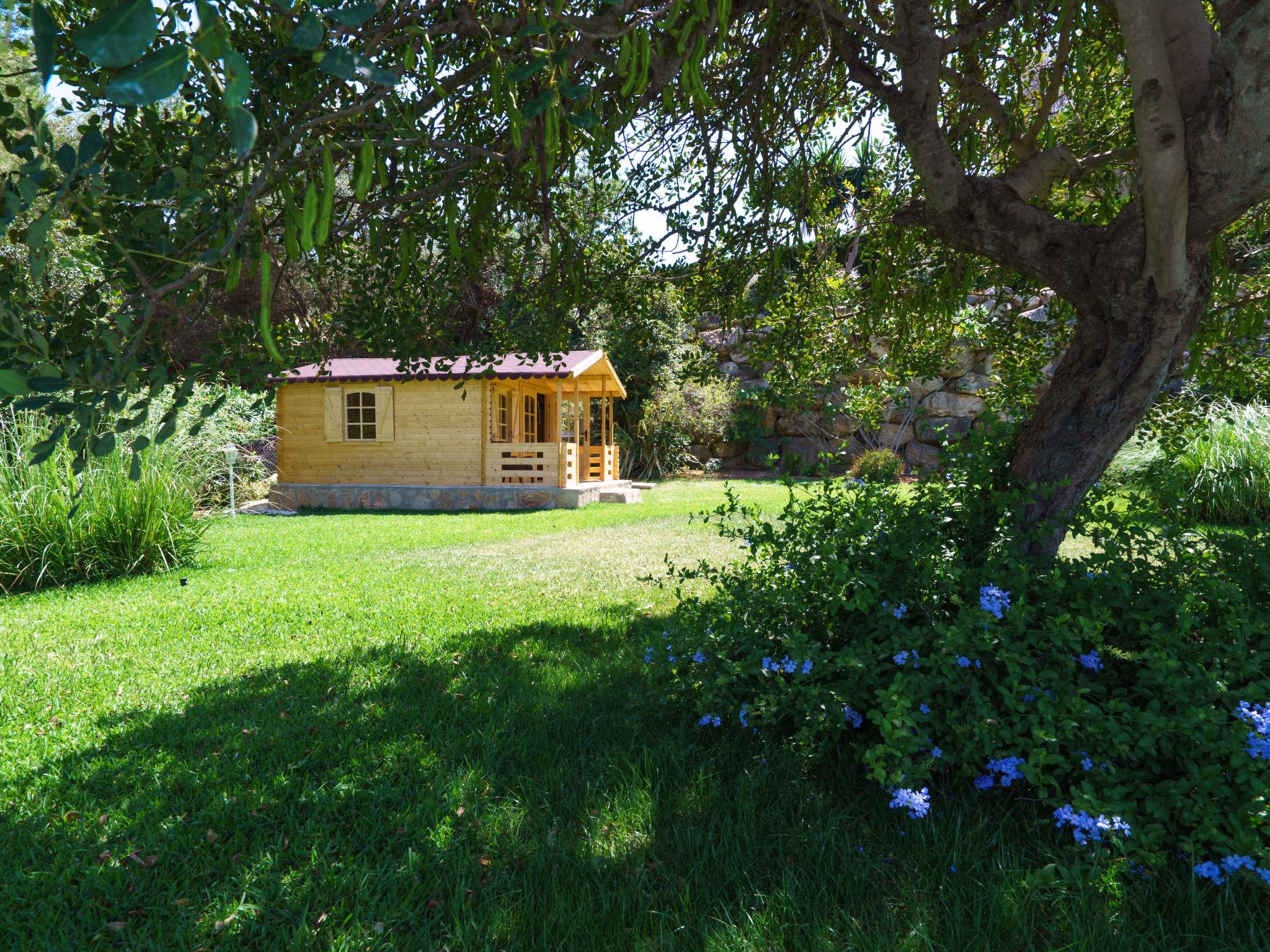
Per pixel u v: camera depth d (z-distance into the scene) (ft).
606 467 54.60
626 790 8.57
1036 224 9.02
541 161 6.32
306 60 4.84
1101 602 8.18
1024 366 15.01
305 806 8.48
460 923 6.45
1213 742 6.60
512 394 54.19
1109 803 6.77
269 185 4.21
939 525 9.67
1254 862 6.11
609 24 5.09
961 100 11.89
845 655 8.41
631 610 17.69
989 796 8.13
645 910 6.56
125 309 3.94
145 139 4.44
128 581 22.04
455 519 39.27
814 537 9.93
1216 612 7.97
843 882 6.81
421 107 5.37
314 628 16.44
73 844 7.70
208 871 7.25
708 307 13.75
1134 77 7.22
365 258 9.14
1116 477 30.42
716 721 9.33
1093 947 5.87
